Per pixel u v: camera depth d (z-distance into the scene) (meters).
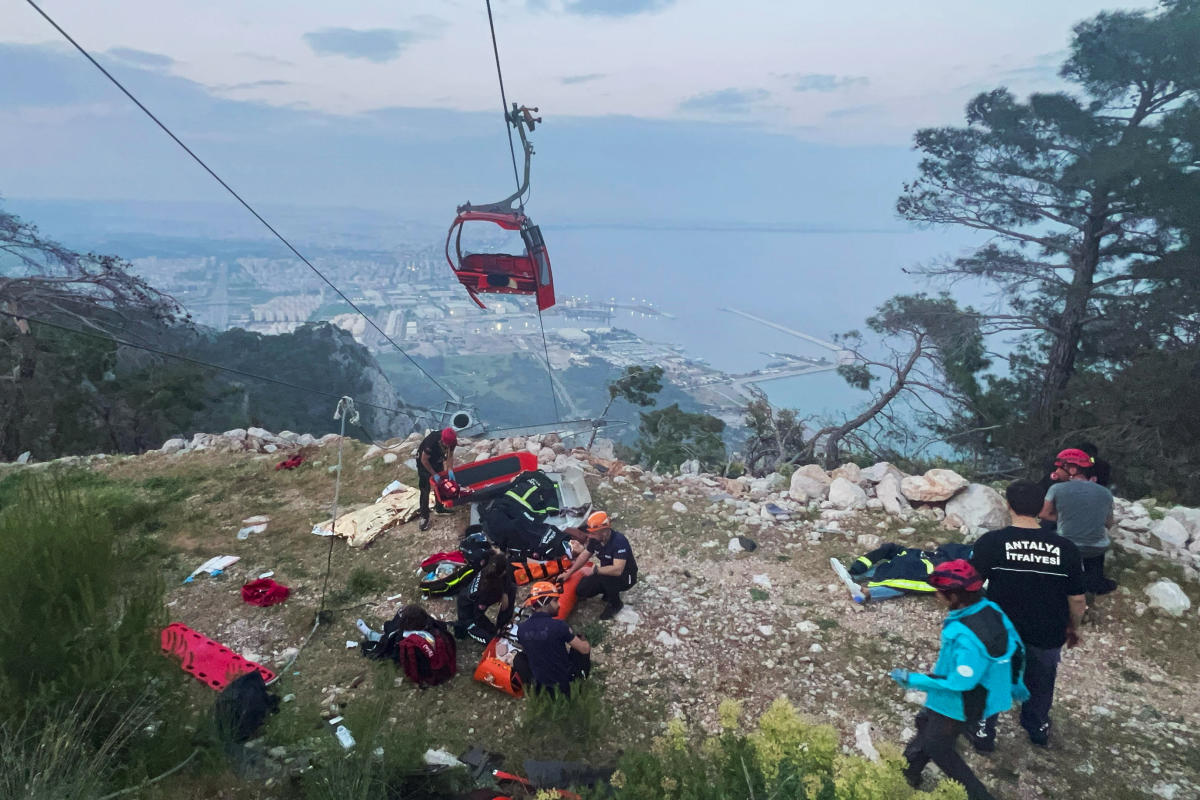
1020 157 21.41
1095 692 5.49
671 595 6.98
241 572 7.67
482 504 8.31
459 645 6.19
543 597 6.25
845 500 8.73
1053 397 21.45
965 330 23.34
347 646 6.20
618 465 10.53
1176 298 18.73
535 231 13.55
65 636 4.10
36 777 3.23
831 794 2.73
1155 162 17.64
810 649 6.05
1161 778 4.60
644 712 5.32
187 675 5.29
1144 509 8.73
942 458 20.84
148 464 11.48
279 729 4.73
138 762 3.75
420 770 4.23
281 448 12.03
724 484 9.93
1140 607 6.35
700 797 2.88
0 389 25.22
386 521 8.63
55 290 26.84
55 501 4.94
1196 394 16.59
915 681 3.98
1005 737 4.98
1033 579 4.39
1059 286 22.00
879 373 24.84
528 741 4.90
